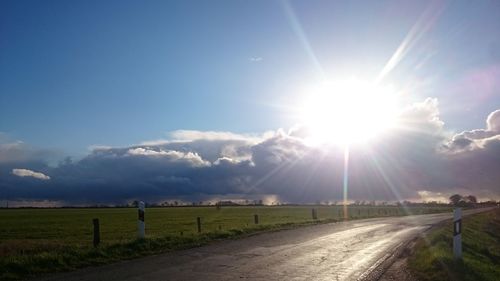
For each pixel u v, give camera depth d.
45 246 18.39
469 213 87.88
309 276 14.09
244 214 89.06
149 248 19.42
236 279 13.20
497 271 18.67
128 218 77.62
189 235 24.20
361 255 19.30
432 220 53.22
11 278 12.76
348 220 52.91
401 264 16.98
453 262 16.55
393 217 67.50
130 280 12.62
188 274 13.73
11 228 53.03
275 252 19.47
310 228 35.00
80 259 15.91
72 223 63.06
